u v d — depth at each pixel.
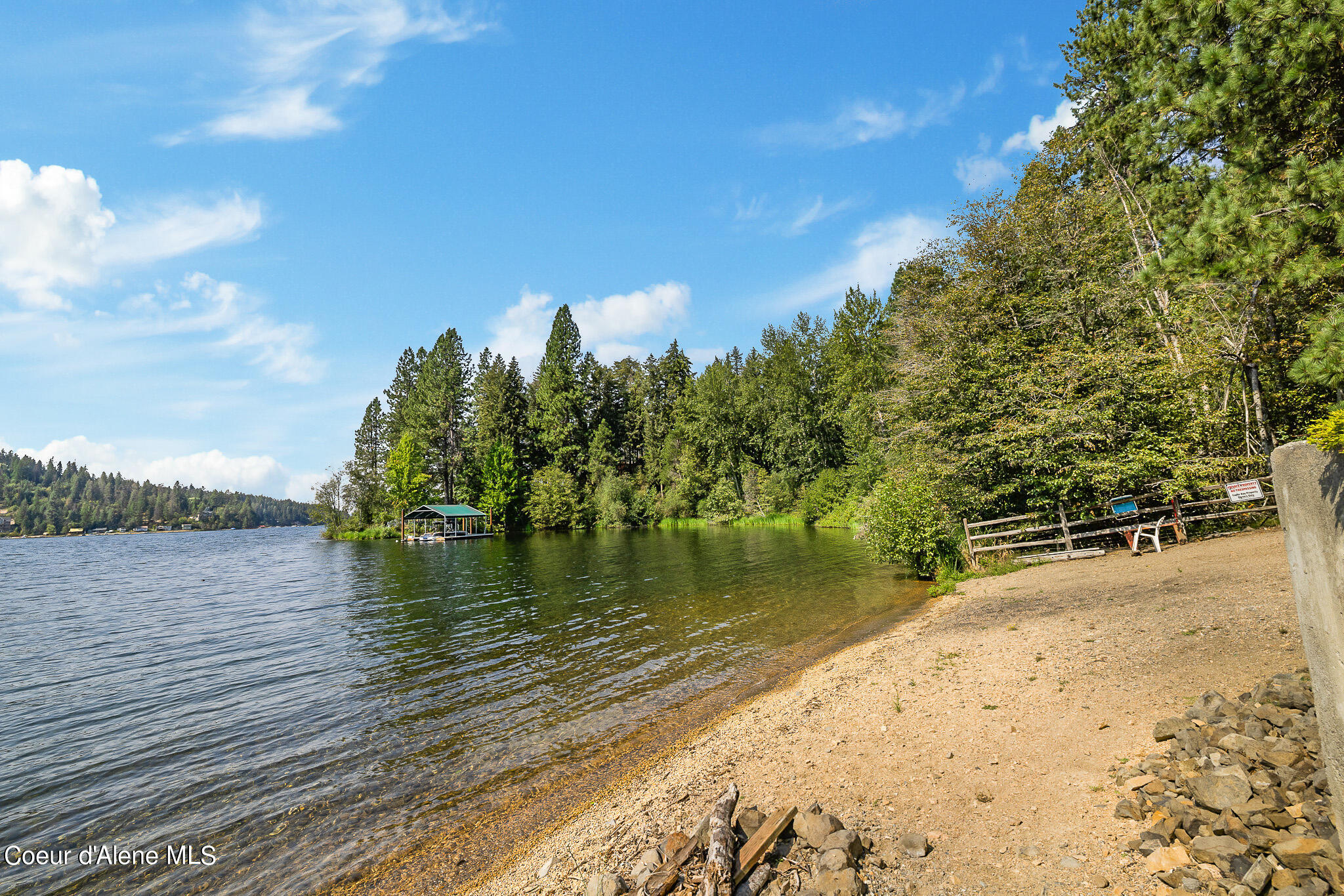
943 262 24.59
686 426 74.50
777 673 11.12
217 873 6.01
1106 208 19.55
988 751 5.87
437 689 11.37
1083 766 5.13
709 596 19.94
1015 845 4.26
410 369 83.44
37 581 37.62
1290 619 7.54
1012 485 17.55
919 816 4.94
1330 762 3.17
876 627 13.67
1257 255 5.75
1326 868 3.09
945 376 19.45
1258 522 16.25
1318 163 6.09
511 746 8.57
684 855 4.65
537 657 13.29
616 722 9.23
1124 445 16.47
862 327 53.09
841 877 4.01
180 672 13.88
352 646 15.59
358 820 6.86
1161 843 3.83
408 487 69.38
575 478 73.62
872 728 7.20
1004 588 14.76
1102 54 19.66
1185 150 8.59
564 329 80.50
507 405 76.81
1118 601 10.77
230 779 8.09
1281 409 16.72
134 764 8.75
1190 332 17.75
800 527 54.84
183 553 68.81
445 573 31.97
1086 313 19.59
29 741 9.82
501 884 5.37
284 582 32.34
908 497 19.44
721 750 7.63
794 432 61.84
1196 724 4.99
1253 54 6.30
